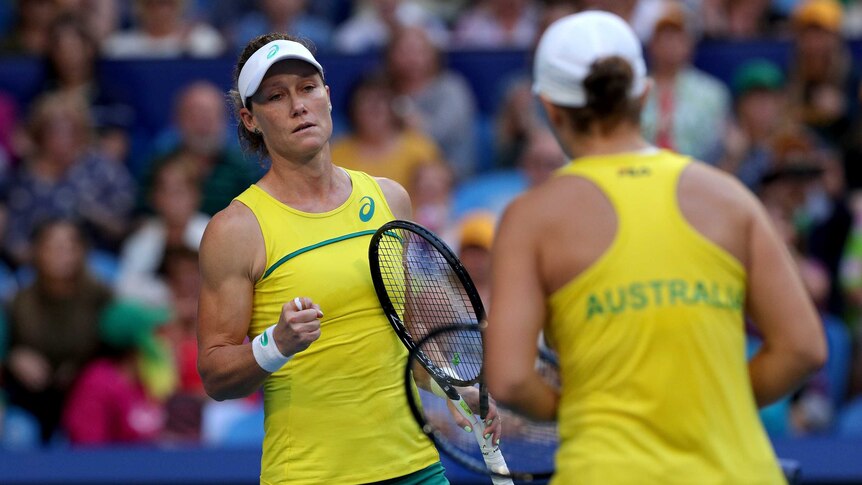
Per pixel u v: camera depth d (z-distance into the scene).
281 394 11.45
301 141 11.09
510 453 12.69
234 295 11.13
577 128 9.88
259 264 11.18
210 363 10.99
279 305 11.26
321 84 11.38
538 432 12.59
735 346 9.48
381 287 11.34
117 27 34.78
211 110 26.70
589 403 9.40
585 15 9.90
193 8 35.41
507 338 9.39
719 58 29.89
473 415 11.31
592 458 9.20
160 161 26.67
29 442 22.38
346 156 26.45
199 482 19.34
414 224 11.13
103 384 22.06
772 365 9.54
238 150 27.00
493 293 9.61
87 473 19.45
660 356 9.27
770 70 28.17
